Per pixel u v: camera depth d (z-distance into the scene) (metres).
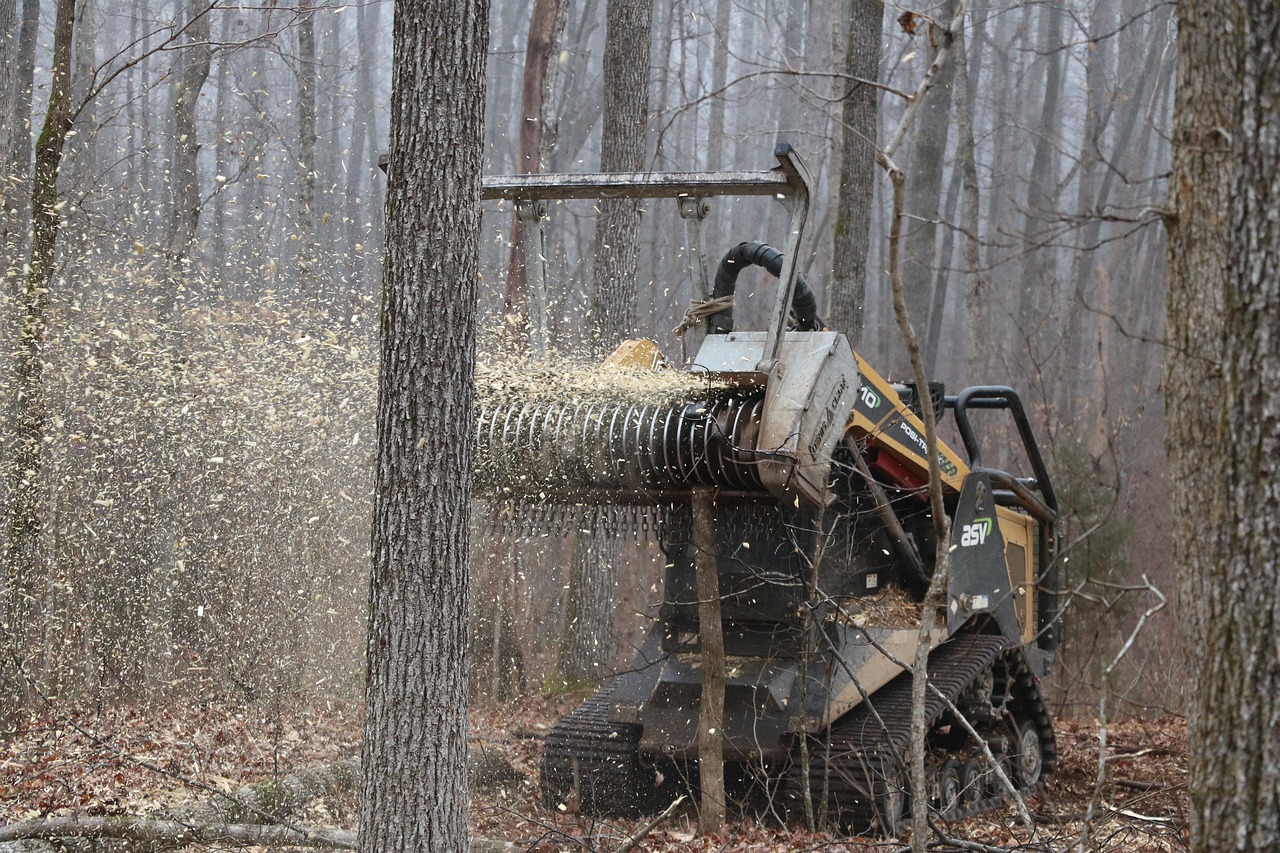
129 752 9.65
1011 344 34.19
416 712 5.79
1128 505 20.77
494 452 8.54
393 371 5.87
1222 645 4.50
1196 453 6.14
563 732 9.94
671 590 9.65
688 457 8.18
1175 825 7.82
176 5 24.56
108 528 11.82
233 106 25.75
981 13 31.33
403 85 5.90
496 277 20.30
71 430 11.17
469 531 6.04
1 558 10.45
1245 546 4.44
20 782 8.50
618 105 15.05
